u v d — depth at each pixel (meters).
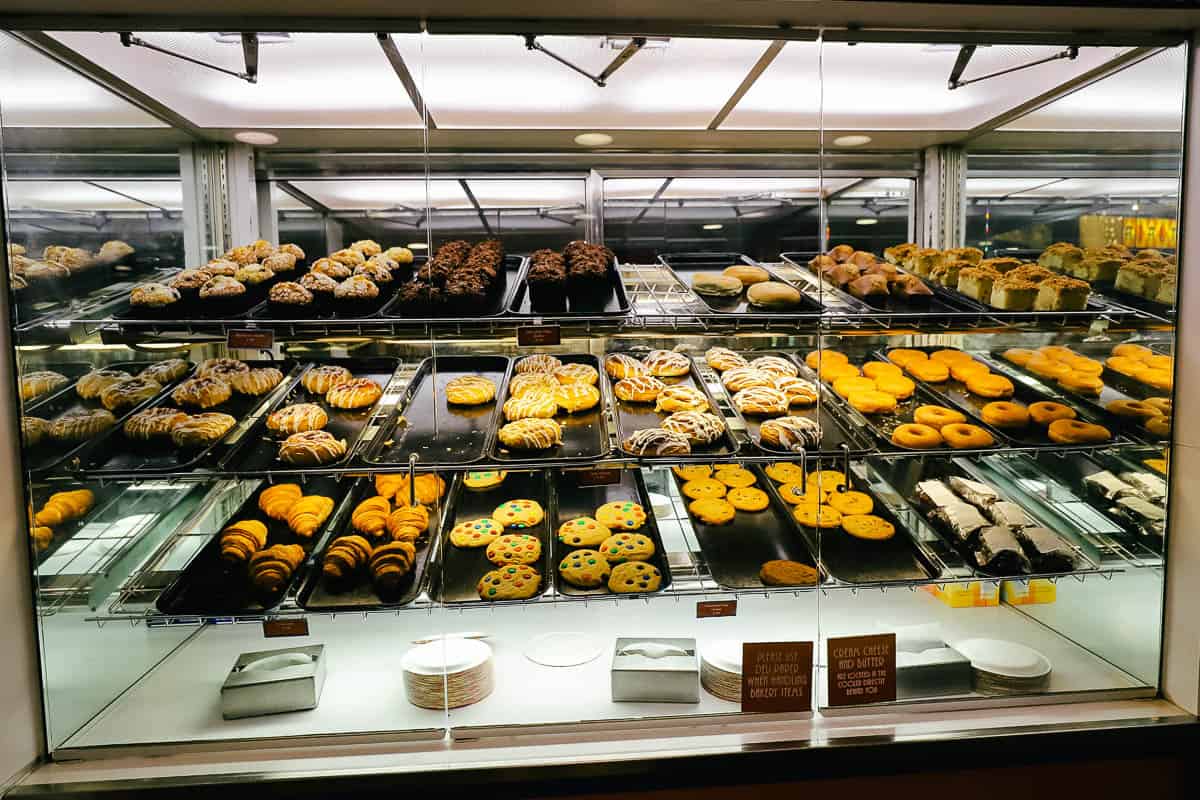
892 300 2.05
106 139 1.80
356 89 1.88
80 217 1.80
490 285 2.01
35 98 1.69
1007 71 1.89
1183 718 1.80
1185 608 1.83
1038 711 1.83
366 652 2.11
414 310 2.00
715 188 2.07
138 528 2.01
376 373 2.37
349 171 1.99
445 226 2.06
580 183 2.05
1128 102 1.87
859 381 2.27
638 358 2.42
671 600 2.23
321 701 1.88
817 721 1.79
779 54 1.82
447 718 1.79
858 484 2.33
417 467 1.94
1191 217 1.80
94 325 1.86
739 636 2.04
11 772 1.62
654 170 2.06
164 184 1.89
